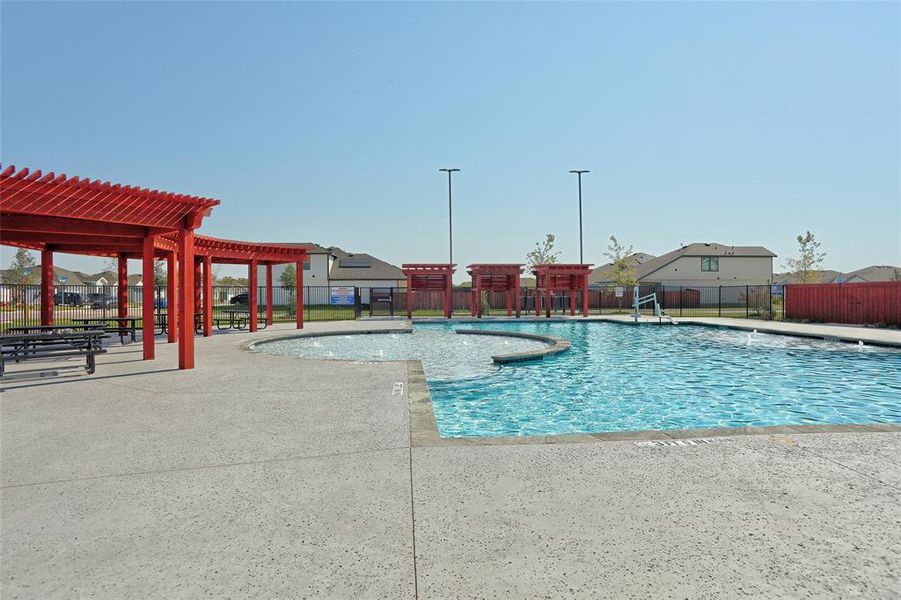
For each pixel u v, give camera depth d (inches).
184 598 79.1
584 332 700.7
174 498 118.5
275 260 699.4
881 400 297.7
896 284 643.5
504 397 307.7
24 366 340.2
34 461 145.1
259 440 164.9
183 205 328.5
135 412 205.3
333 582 83.2
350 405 215.8
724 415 266.4
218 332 645.9
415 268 950.4
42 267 521.0
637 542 95.7
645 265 2142.0
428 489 122.5
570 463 140.6
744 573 85.0
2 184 242.5
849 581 82.7
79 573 86.7
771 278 1915.6
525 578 83.9
